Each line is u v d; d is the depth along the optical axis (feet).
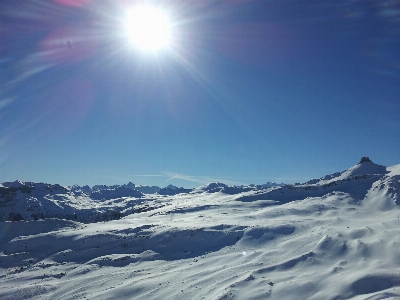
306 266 81.41
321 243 94.73
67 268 129.90
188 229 147.23
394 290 57.11
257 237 123.95
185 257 122.72
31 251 155.02
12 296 101.45
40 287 106.63
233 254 108.99
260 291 69.15
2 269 137.90
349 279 65.51
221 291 72.79
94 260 133.08
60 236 167.84
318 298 61.52
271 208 190.29
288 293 66.08
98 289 98.22
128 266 123.65
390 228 103.96
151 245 142.51
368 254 82.84
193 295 77.51
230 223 150.92
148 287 90.63
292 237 115.75
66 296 96.32
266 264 89.35
